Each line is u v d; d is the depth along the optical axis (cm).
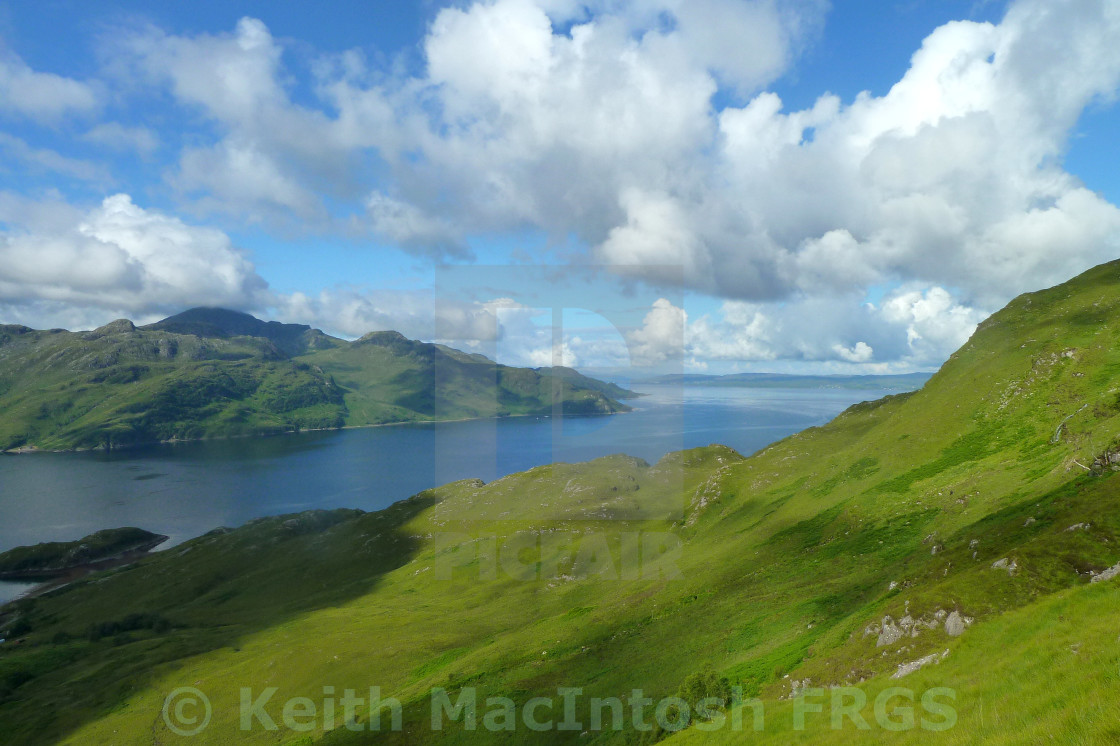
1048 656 2164
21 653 12531
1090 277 12019
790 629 4997
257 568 18475
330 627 11544
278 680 8781
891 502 7988
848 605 5022
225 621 14350
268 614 14450
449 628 9412
